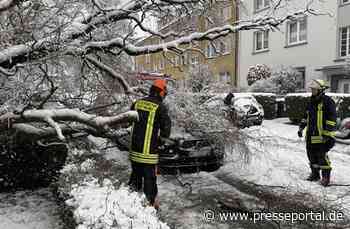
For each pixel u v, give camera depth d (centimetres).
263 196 545
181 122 652
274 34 2136
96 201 367
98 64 548
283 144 916
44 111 386
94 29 493
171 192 570
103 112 552
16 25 432
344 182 612
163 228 327
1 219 447
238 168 697
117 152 695
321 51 1845
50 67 480
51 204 495
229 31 556
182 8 569
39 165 543
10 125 402
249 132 654
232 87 761
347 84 1723
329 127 579
